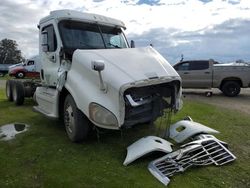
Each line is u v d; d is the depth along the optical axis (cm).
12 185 403
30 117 811
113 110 486
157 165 453
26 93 1006
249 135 655
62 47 623
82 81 539
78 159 495
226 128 720
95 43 655
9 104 1045
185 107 1047
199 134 562
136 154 477
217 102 1291
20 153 522
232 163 484
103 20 691
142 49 595
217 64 1591
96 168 458
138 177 427
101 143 575
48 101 668
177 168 445
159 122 645
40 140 595
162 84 544
